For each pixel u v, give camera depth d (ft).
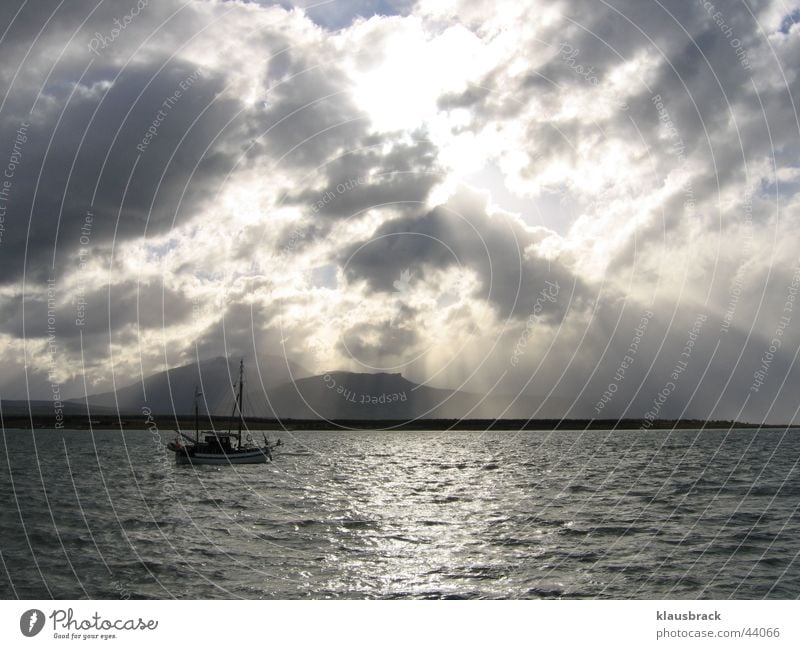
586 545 106.11
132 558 97.50
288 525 125.80
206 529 120.78
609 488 187.11
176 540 110.73
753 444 461.37
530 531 118.62
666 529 119.85
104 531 117.70
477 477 225.15
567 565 93.35
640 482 203.92
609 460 303.48
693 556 98.32
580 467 263.08
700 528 120.57
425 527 123.54
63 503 153.79
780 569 91.20
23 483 199.00
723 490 181.47
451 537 113.80
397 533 116.98
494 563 94.94
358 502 159.63
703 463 284.41
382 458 329.72
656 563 94.63
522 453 366.22
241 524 126.31
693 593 80.64
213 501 161.17
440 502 159.12
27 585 83.97
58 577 86.99
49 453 341.00
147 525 124.57
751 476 223.51
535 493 177.17
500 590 81.97
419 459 320.50
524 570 90.89
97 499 162.09
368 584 84.38
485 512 142.72
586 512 140.26
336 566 93.45
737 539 110.32
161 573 89.71
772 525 123.54
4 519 129.08
